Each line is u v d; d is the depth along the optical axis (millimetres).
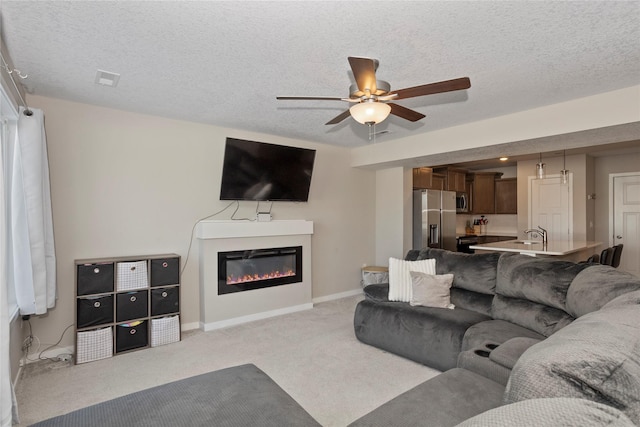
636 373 937
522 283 2861
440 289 3357
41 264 2820
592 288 2188
